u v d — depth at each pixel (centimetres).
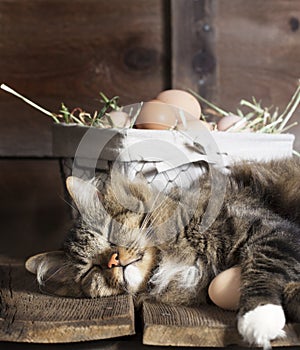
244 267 69
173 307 70
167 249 74
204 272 73
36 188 118
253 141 87
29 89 117
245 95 117
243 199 76
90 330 62
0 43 116
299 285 65
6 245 114
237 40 116
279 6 116
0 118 117
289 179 79
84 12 116
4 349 64
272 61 117
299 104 117
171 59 114
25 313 67
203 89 114
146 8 116
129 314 65
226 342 61
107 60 117
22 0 116
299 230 72
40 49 117
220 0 115
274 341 61
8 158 118
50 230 118
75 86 117
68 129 92
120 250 73
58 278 79
